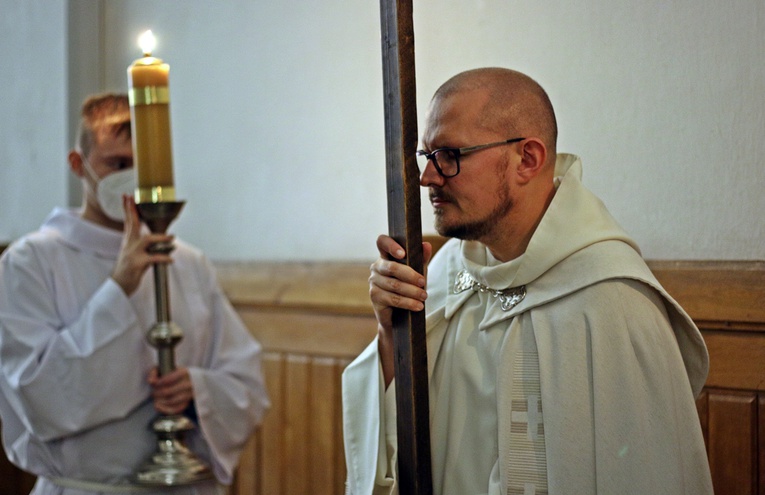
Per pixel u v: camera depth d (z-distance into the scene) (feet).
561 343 4.58
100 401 6.97
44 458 7.11
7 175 13.29
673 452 4.29
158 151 6.64
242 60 10.76
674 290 6.46
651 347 4.41
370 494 4.85
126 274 7.02
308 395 9.75
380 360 5.06
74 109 12.45
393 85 4.39
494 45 7.64
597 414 4.41
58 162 12.60
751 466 6.15
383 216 9.35
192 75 11.34
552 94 7.18
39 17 12.84
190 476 6.75
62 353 6.93
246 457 10.34
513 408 4.67
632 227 6.77
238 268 10.59
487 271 4.91
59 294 7.39
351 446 5.09
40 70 12.84
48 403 6.86
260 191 10.61
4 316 7.07
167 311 7.01
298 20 10.12
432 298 5.37
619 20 6.82
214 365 7.88
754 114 6.23
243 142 10.78
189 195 11.43
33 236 7.59
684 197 6.54
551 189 4.97
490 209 4.69
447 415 4.97
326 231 9.89
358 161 9.57
